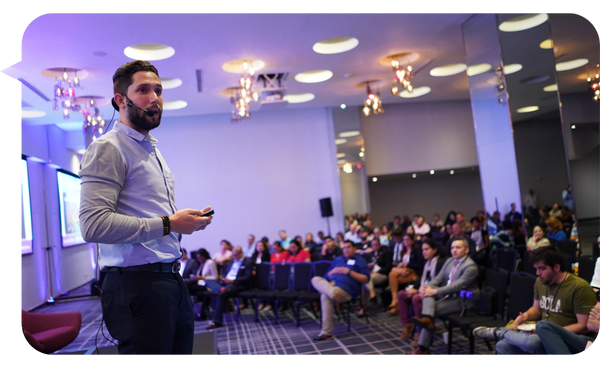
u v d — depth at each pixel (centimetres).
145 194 125
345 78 811
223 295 599
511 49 503
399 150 1138
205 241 1044
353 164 1083
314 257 757
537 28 488
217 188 1058
